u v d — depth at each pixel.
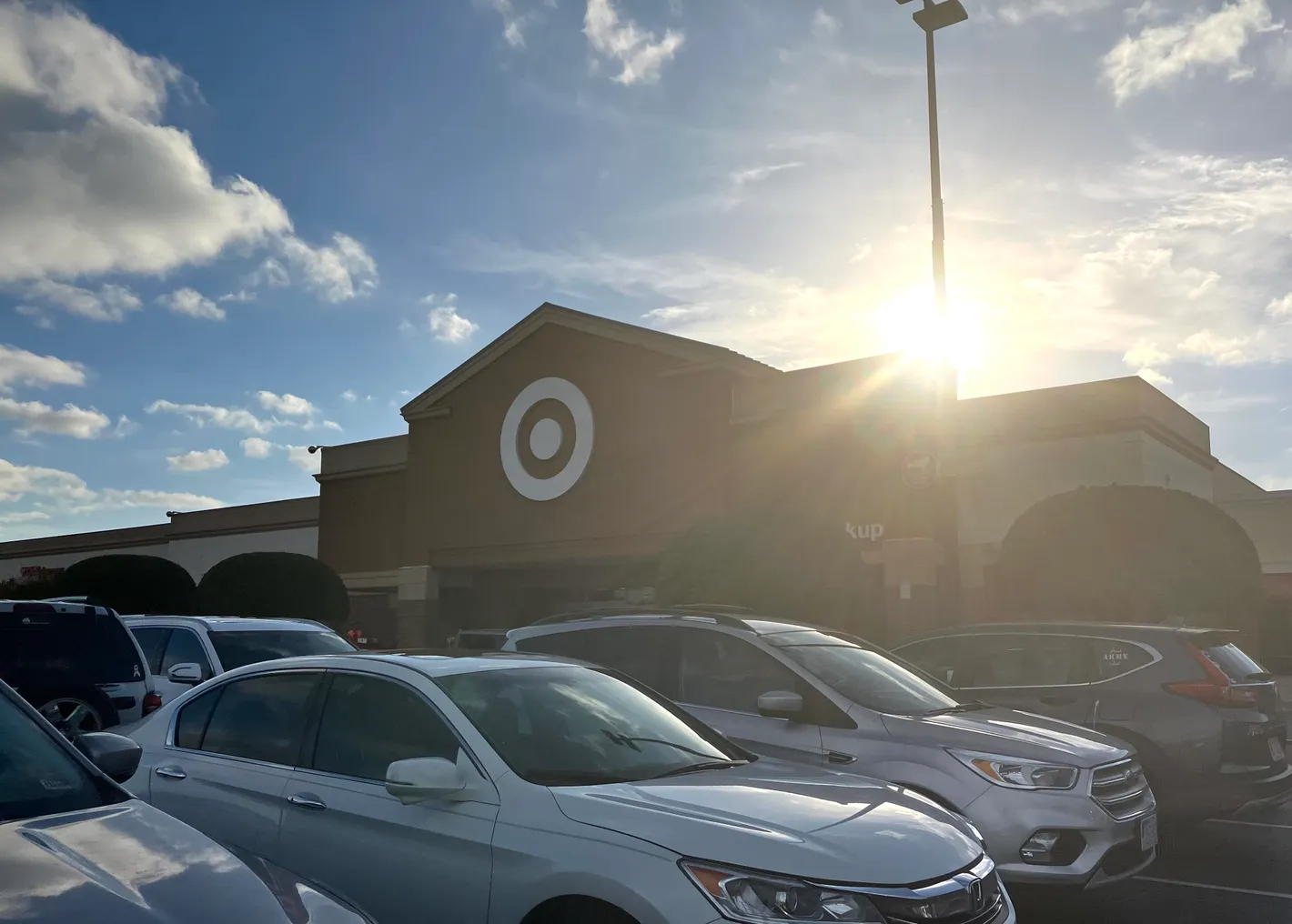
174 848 3.17
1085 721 8.66
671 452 27.88
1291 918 6.75
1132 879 7.67
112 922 2.61
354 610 37.19
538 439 30.88
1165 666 8.59
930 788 6.11
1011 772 6.05
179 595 27.47
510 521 31.16
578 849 3.85
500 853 4.02
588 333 30.03
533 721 4.70
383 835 4.39
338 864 4.48
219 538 44.50
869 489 24.48
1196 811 8.23
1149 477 24.56
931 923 3.65
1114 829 6.00
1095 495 19.41
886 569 23.67
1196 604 18.45
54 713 9.06
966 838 4.20
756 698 7.01
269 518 42.75
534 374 31.25
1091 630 9.13
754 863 3.62
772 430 26.25
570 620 8.41
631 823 3.87
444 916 4.12
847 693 6.79
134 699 9.55
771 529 19.31
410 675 4.82
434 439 33.66
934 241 17.03
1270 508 29.75
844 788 4.47
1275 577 29.34
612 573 32.16
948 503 16.41
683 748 4.93
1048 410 25.47
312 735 4.94
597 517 29.17
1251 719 8.26
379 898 4.33
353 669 5.04
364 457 37.84
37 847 3.01
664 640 7.63
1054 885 5.83
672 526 27.53
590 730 4.78
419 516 33.50
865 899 3.58
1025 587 19.66
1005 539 20.23
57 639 9.30
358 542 37.59
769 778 4.55
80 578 26.89
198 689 5.60
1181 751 8.29
